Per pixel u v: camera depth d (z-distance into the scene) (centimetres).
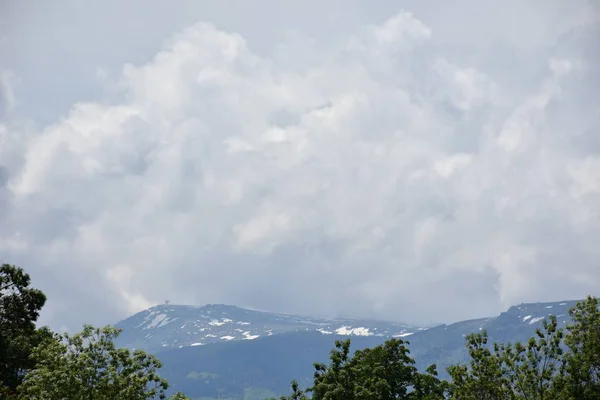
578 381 15400
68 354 15012
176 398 15325
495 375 15975
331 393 18588
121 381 14662
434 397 19238
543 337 16062
